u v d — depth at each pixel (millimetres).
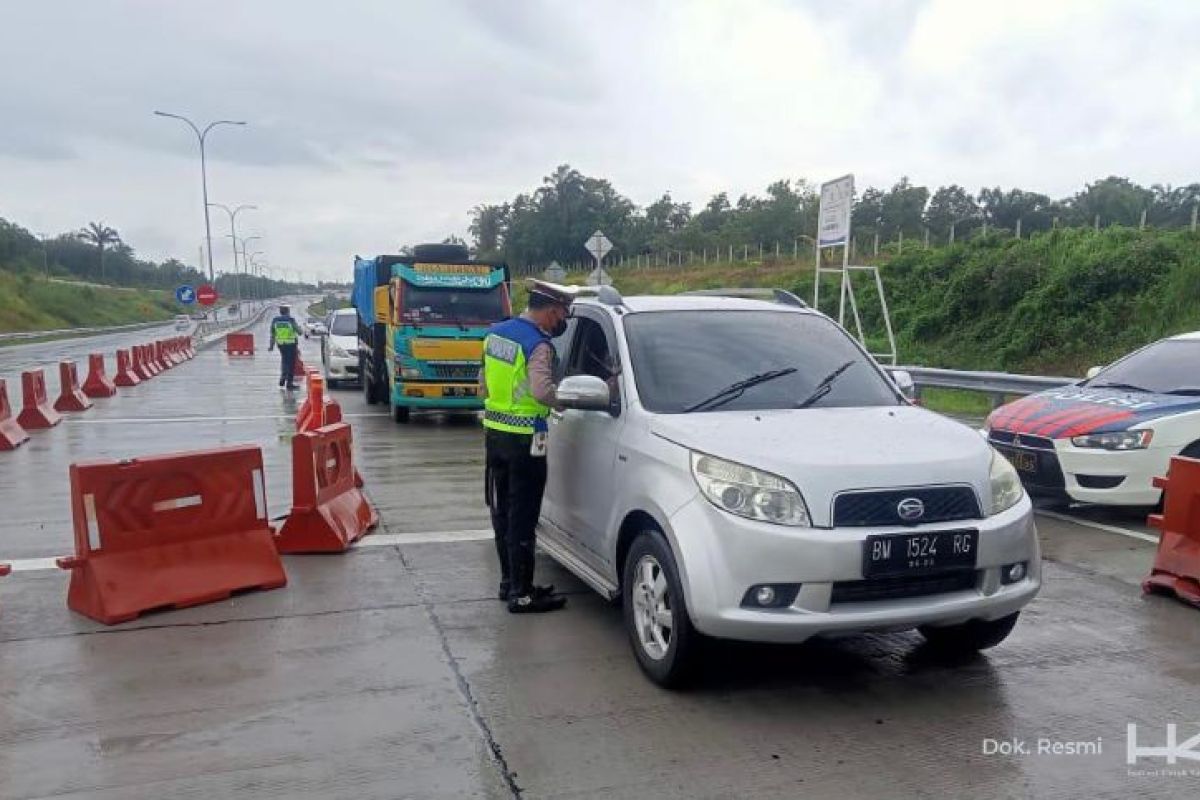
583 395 4504
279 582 5562
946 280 26734
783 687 4117
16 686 4117
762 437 3967
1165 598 5391
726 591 3664
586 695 4027
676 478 3975
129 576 5066
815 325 5324
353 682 4168
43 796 3195
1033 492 7512
